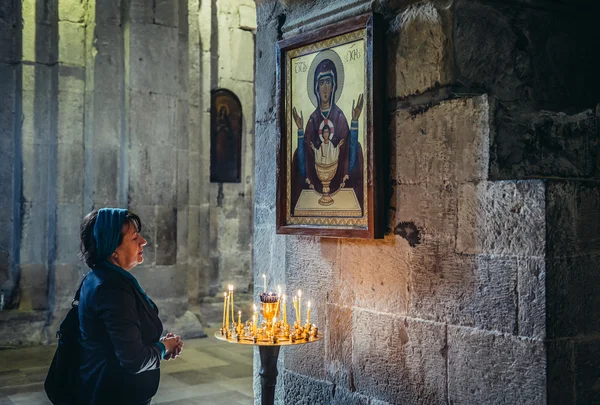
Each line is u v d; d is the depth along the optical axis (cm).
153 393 271
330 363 353
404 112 311
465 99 284
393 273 316
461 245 284
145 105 746
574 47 341
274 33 396
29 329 710
